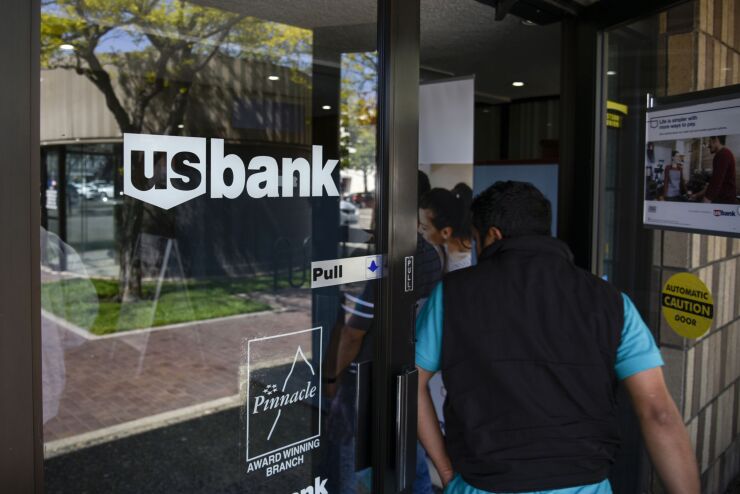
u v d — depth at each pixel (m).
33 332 1.09
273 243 1.58
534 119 6.95
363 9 1.75
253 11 1.60
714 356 2.90
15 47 1.05
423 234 2.88
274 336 1.60
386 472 1.83
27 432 1.10
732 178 2.22
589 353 1.37
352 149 1.76
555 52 4.50
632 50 2.68
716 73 2.57
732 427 3.17
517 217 1.52
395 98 1.78
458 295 1.45
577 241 2.80
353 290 1.76
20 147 1.07
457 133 2.89
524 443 1.35
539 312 1.39
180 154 1.40
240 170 1.52
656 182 2.58
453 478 1.51
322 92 1.72
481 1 2.66
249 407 1.55
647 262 2.77
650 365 1.41
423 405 1.61
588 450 1.35
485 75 5.50
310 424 1.69
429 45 4.27
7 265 1.06
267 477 1.61
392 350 1.82
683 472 1.40
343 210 1.74
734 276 2.85
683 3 2.27
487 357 1.38
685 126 2.43
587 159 2.74
